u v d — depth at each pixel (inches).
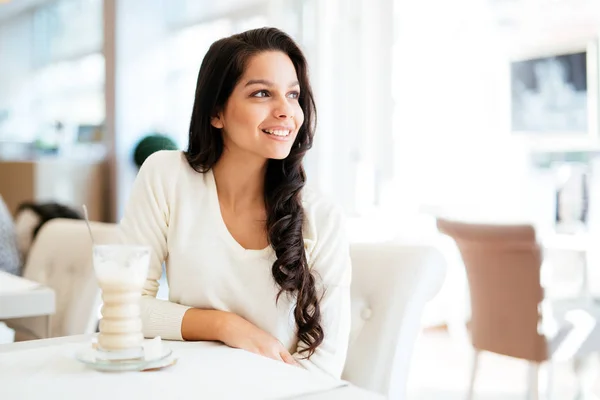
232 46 49.3
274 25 172.7
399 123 158.9
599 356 108.1
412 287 51.0
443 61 163.2
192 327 45.3
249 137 48.2
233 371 35.1
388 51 158.2
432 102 162.4
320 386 32.9
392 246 54.5
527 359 89.0
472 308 97.1
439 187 163.6
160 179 51.1
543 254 86.7
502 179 161.3
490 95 163.6
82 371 34.2
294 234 48.5
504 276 89.7
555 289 143.5
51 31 250.2
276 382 33.3
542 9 154.1
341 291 49.9
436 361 142.8
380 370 50.0
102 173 219.6
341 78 165.2
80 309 76.4
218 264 48.7
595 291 137.7
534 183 155.7
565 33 149.9
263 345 44.4
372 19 161.3
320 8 165.0
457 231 94.0
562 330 88.6
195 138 51.8
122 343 35.4
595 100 144.3
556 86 151.6
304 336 48.0
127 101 219.0
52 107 249.8
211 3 205.5
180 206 50.1
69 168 211.8
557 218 150.7
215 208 50.0
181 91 217.8
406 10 159.6
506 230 86.7
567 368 132.1
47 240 87.6
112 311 35.5
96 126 229.5
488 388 122.1
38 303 61.1
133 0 219.0
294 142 52.9
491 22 163.2
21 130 255.0
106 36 219.6
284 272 47.4
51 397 29.9
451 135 164.2
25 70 256.4
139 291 36.2
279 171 51.6
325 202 53.1
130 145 219.6
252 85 48.3
